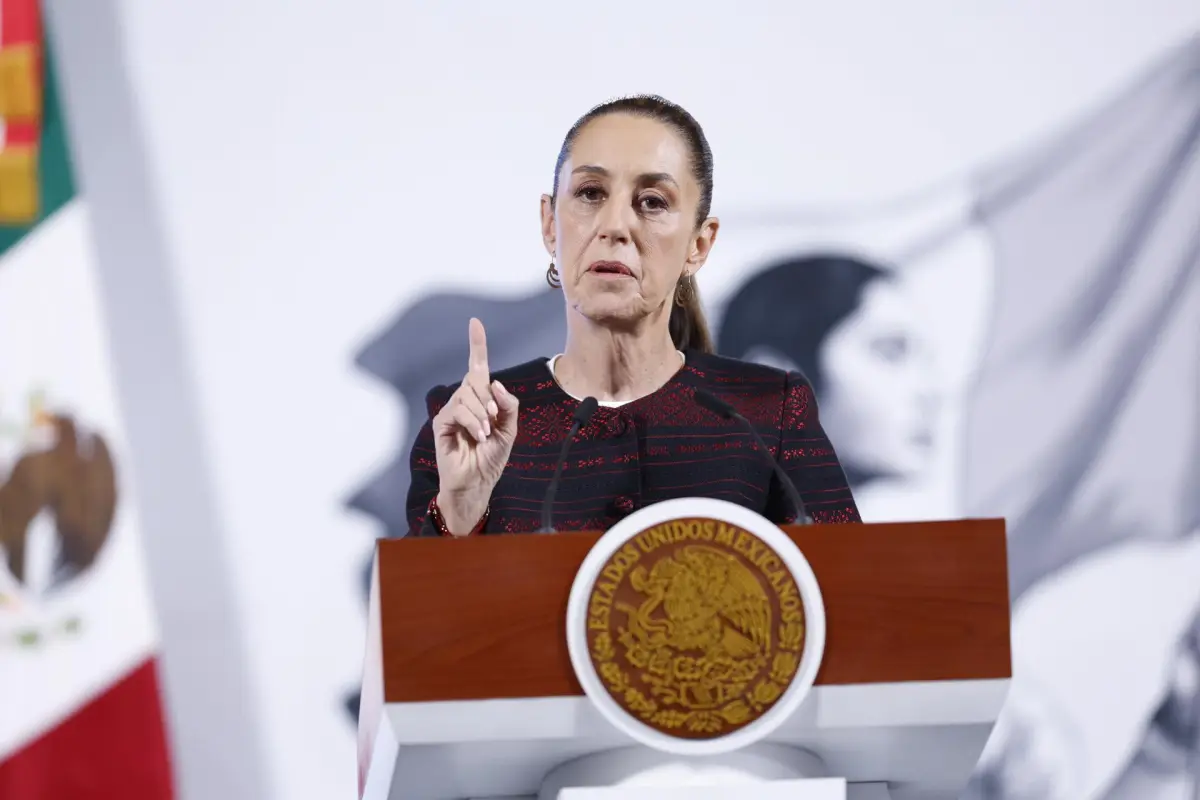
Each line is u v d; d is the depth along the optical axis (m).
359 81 12.28
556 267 9.81
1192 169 12.66
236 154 12.08
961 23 12.72
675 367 9.11
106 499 11.65
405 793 6.13
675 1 12.59
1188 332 12.48
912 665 5.82
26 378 11.64
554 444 8.65
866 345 12.34
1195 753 12.14
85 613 11.55
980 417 12.33
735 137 12.50
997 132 12.64
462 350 12.14
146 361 11.80
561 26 12.51
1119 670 12.18
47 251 11.75
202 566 11.70
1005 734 12.09
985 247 12.48
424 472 8.84
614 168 9.37
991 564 5.91
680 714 5.64
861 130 12.57
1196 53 12.72
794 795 5.66
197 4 12.16
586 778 5.83
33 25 11.93
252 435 11.83
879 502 12.20
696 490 8.46
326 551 11.80
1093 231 12.56
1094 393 12.41
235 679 11.63
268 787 11.58
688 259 9.63
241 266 11.98
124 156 11.96
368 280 12.11
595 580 5.68
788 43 12.61
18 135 11.83
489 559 5.72
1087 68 12.74
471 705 5.63
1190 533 12.30
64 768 11.39
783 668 5.71
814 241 12.43
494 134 12.37
